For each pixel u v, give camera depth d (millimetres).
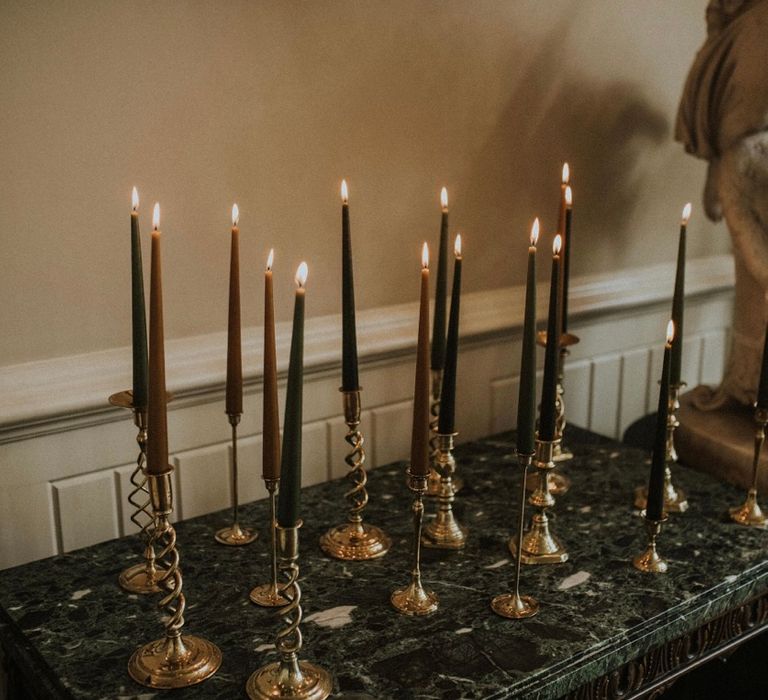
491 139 1674
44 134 1227
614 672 1101
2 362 1260
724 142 1560
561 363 1427
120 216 1312
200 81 1332
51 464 1313
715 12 1576
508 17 1629
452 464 1252
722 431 1586
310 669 981
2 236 1225
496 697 970
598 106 1807
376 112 1519
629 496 1442
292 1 1386
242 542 1271
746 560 1254
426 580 1189
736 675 1601
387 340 1588
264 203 1438
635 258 1978
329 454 1596
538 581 1190
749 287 1584
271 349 1010
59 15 1202
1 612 1118
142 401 1086
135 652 1021
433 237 1650
